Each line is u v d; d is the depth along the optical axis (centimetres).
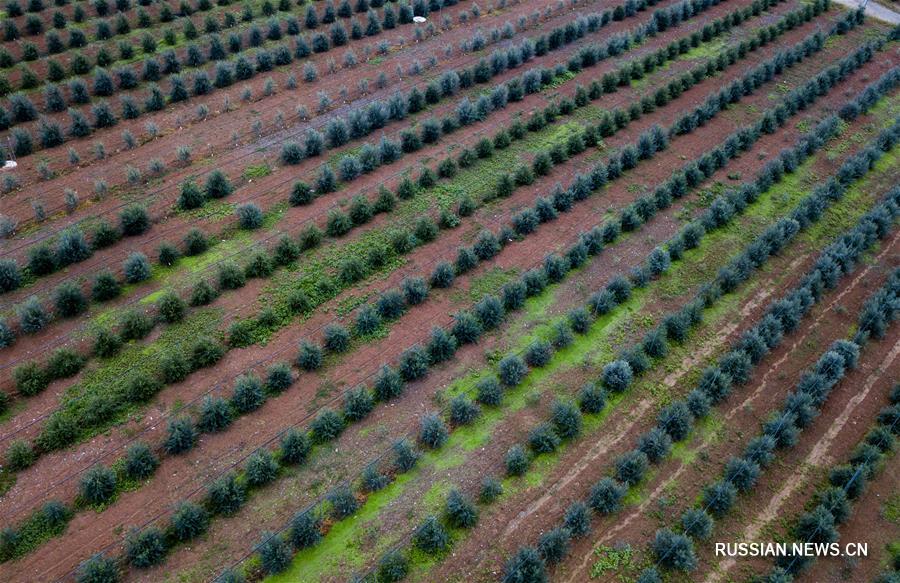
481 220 2600
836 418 2006
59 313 2084
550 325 2209
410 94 3139
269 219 2517
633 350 2092
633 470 1767
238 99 3178
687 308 2219
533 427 1909
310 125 3030
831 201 2858
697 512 1680
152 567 1550
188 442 1770
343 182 2727
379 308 2183
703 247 2567
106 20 3666
